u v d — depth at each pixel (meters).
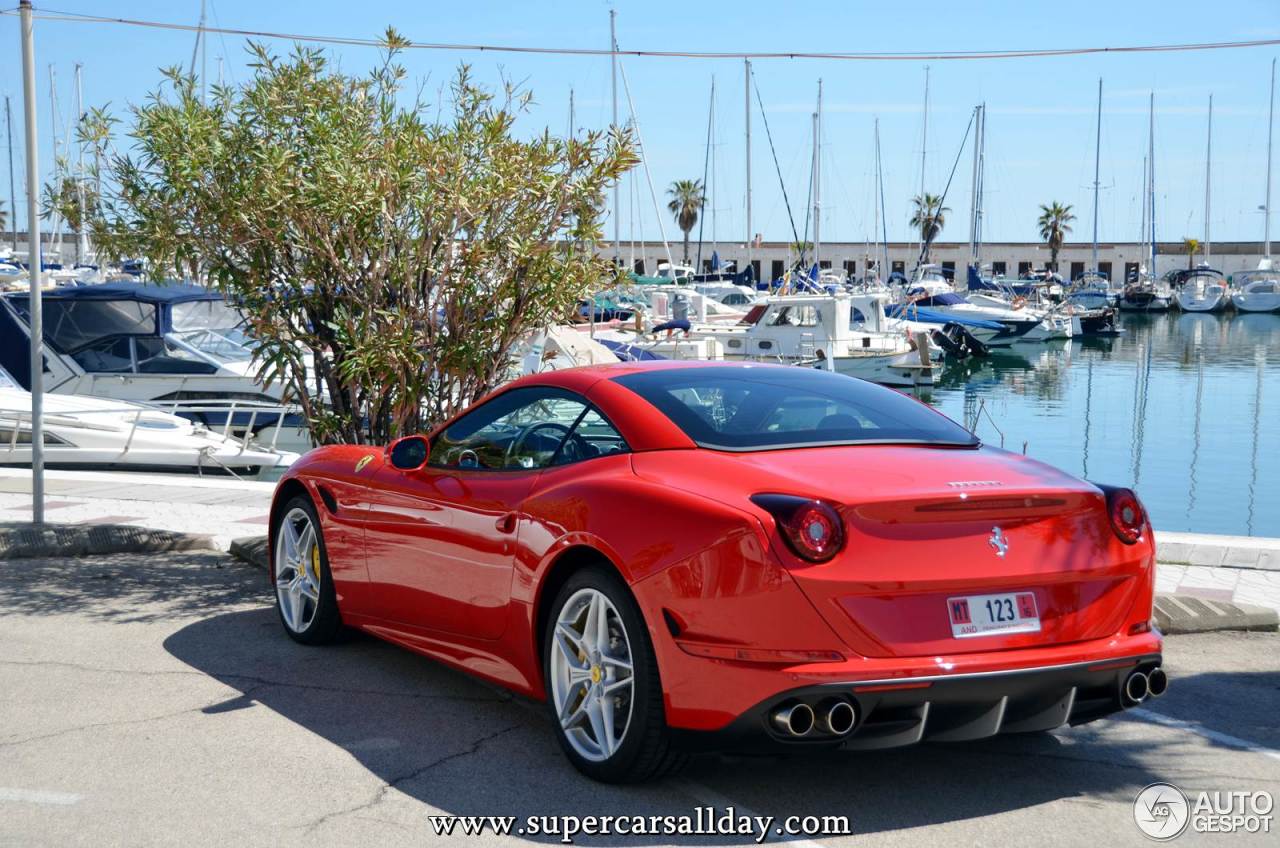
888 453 4.04
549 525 4.18
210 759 4.23
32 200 8.05
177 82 7.00
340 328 6.77
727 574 3.58
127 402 15.25
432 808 3.80
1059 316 52.72
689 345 29.38
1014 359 45.69
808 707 3.43
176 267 6.99
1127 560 3.85
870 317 35.41
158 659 5.54
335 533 5.52
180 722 4.64
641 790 3.96
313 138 6.89
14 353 16.86
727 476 3.82
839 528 3.51
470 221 6.89
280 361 7.09
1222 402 32.00
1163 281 80.00
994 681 3.54
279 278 7.14
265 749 4.34
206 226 6.95
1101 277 75.88
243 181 6.70
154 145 6.79
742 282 59.47
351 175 6.45
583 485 4.13
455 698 4.99
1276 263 87.50
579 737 4.11
